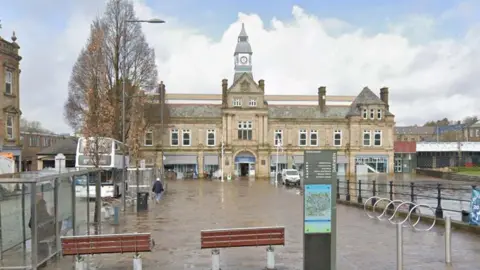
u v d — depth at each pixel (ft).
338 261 41.19
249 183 184.03
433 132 506.07
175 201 102.27
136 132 146.30
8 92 125.80
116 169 115.96
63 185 44.68
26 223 46.21
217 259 37.68
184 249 47.26
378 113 244.83
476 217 54.08
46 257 40.14
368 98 245.24
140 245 36.50
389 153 244.22
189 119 232.94
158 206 91.61
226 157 230.07
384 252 44.73
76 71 164.35
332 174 35.47
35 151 245.45
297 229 60.29
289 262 41.29
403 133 518.78
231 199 107.34
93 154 97.60
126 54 157.99
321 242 35.40
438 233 54.08
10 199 46.60
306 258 35.37
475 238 50.65
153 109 214.48
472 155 293.02
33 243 36.01
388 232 56.03
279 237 37.86
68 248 35.91
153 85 170.81
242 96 232.32
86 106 151.53
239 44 268.82
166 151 231.09
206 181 201.77
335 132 242.78
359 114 241.14
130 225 65.10
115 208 66.23
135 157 141.49
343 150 241.55
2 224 46.37
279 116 241.55
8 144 123.95
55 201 41.57
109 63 153.99
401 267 35.17
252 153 232.73
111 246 36.29
